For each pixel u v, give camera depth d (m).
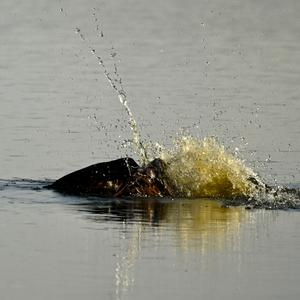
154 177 57.91
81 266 43.59
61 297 39.81
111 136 73.56
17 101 84.81
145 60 106.12
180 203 55.75
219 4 150.62
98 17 136.75
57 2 145.25
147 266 43.72
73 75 96.75
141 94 88.44
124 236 48.28
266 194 57.56
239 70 101.50
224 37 124.06
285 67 103.88
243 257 45.16
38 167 64.75
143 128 75.94
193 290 40.78
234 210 54.25
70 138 72.81
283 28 132.38
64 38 119.69
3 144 70.75
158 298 39.88
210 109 82.69
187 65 103.94
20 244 46.72
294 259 44.94
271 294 40.44
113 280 41.78
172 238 48.06
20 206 54.28
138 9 144.88
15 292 40.31
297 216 53.03
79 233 48.75
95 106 83.38
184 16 140.25
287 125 77.62
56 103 84.31
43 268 43.19
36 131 74.75
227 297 40.06
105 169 58.34
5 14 135.88
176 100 86.12
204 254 45.47
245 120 79.06
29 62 103.44
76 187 58.00
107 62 104.25
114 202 55.66
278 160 67.19
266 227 50.38
